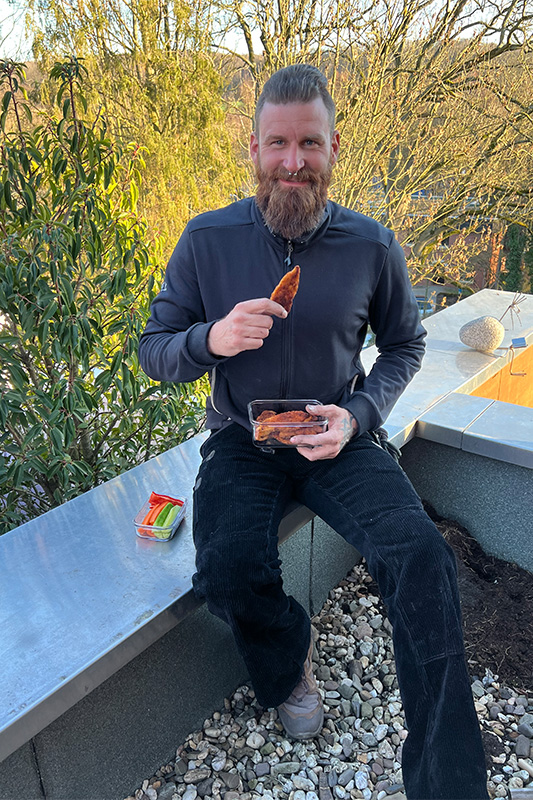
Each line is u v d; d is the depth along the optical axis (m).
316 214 1.32
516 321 3.24
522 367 3.09
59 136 1.93
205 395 2.53
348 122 5.37
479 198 6.92
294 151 1.27
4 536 1.47
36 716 1.01
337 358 1.42
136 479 1.72
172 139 4.83
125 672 1.26
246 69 5.26
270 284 1.38
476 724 1.04
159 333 1.43
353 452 1.40
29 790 1.13
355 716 1.50
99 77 4.54
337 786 1.33
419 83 5.54
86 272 2.03
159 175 4.56
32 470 2.19
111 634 1.15
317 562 1.82
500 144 6.30
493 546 2.05
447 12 5.27
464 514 2.10
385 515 1.21
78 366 2.32
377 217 6.21
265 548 1.20
